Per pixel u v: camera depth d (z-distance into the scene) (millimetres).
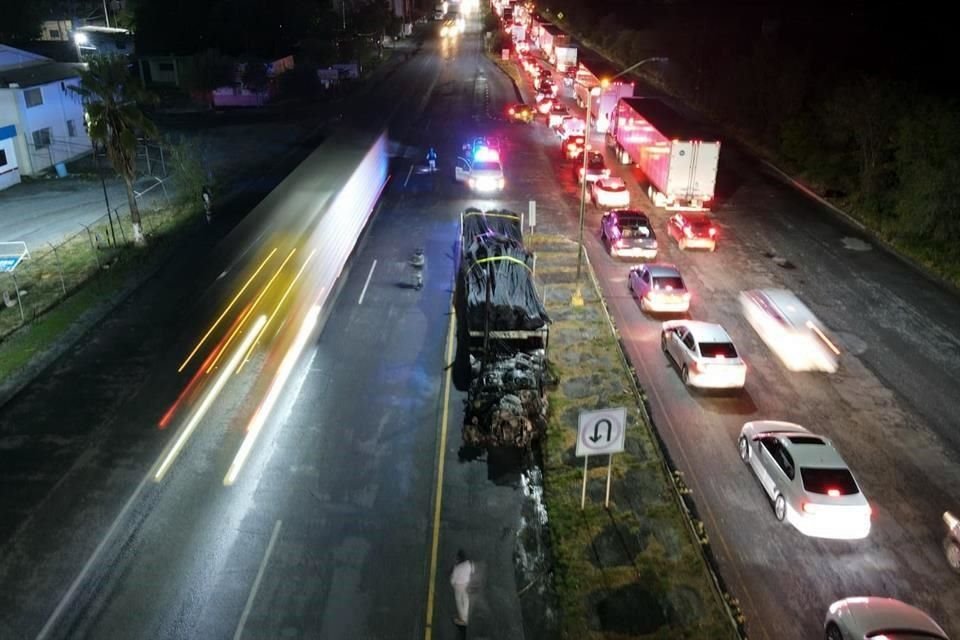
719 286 29312
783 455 16578
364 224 35906
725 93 62312
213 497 16797
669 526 15930
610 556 15055
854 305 27844
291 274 29672
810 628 13633
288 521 16062
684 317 26406
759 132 55219
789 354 23953
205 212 37312
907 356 23969
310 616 13664
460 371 22406
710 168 36531
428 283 28922
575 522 15977
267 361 22797
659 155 38031
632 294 28172
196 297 27406
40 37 89000
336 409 20281
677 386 21844
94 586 14328
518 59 95688
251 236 34031
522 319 21312
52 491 17000
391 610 13828
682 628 13406
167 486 17172
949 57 52375
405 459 18234
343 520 16109
